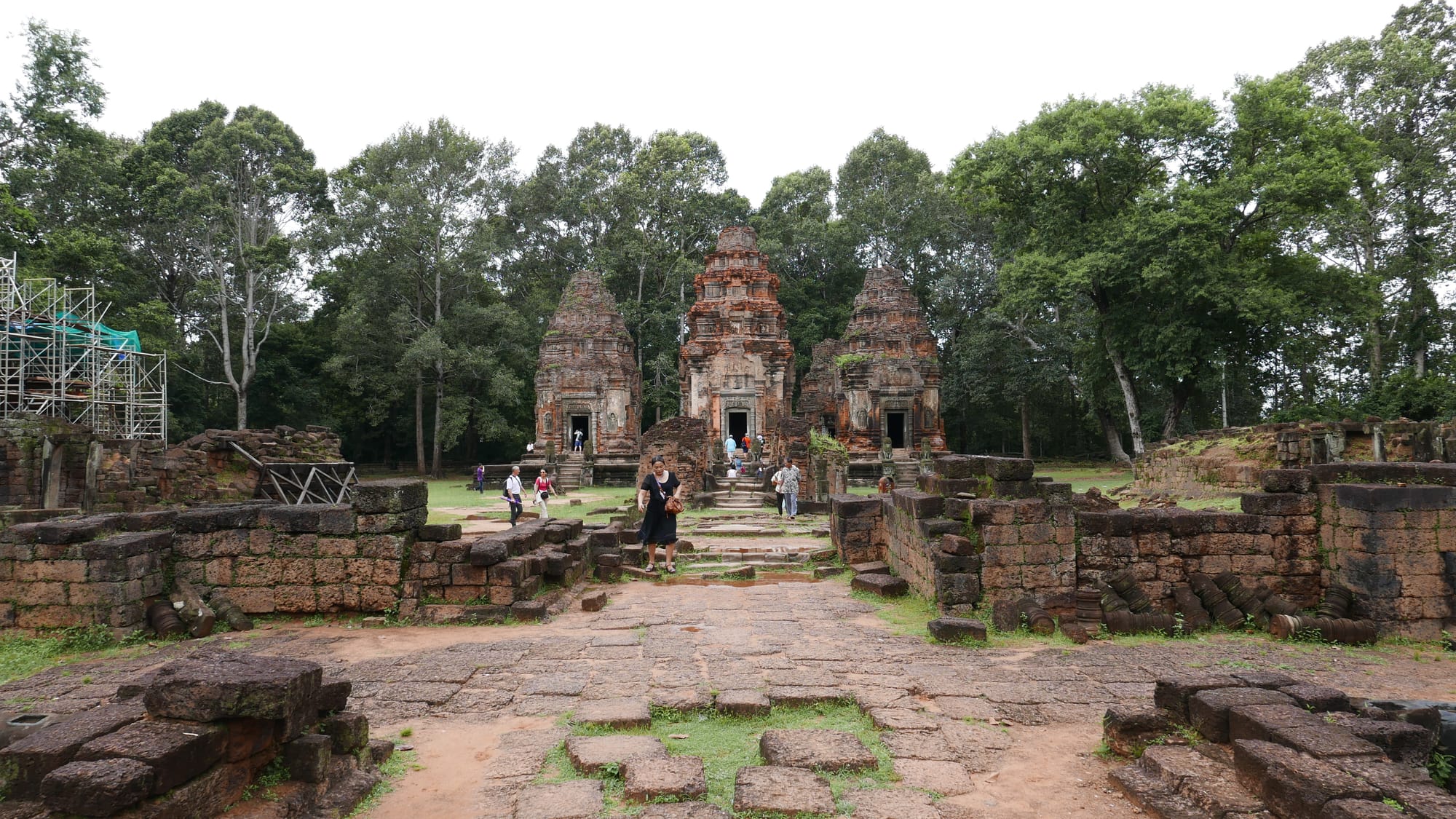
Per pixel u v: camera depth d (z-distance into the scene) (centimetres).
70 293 3322
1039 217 3406
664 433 2683
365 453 5638
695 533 1848
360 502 961
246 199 4403
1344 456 1767
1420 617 880
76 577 849
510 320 4662
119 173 3856
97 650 825
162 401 3156
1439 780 484
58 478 2094
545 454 3731
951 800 461
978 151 3494
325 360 5000
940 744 541
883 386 3812
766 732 542
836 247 5525
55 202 3691
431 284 4809
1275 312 2789
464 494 3216
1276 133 2997
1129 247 2930
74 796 358
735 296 3866
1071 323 4322
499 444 5778
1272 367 3675
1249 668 750
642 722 571
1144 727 523
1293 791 399
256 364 4600
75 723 429
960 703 632
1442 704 574
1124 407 4825
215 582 953
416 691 668
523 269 5669
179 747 391
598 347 4056
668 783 459
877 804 447
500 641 841
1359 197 3403
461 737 566
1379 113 3434
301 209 4756
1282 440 1823
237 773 430
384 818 446
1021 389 4466
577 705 627
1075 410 5581
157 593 912
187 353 4050
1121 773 482
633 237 5369
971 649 805
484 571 965
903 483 3409
